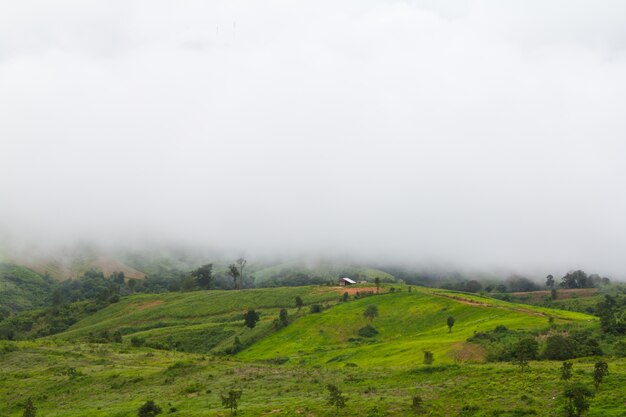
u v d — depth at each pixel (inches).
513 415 2020.2
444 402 2277.3
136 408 2815.0
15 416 3169.3
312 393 2736.2
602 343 3521.2
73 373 3998.5
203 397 2886.3
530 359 3376.0
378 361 4382.4
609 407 1983.3
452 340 4630.9
